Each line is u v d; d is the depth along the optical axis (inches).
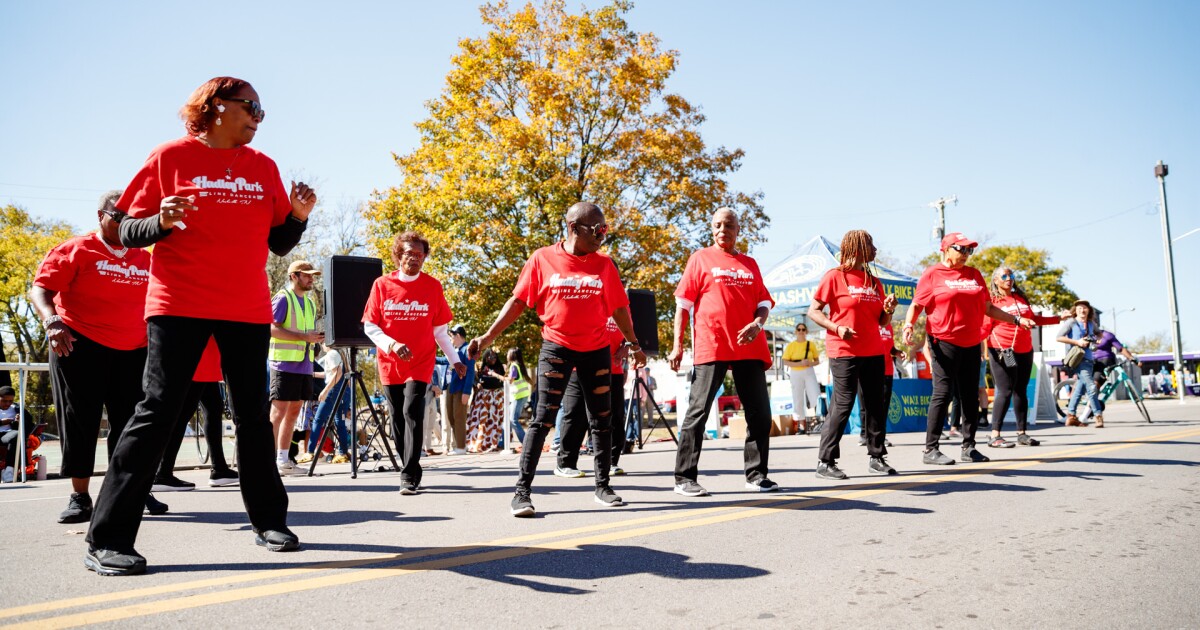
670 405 1185.4
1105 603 100.1
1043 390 502.6
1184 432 353.4
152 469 118.8
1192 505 167.9
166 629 89.3
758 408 202.5
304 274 289.3
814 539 139.3
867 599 102.1
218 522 167.0
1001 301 330.6
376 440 378.9
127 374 177.3
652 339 401.1
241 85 123.4
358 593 105.0
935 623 92.5
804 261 527.5
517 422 485.7
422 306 216.5
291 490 227.8
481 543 138.6
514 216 868.6
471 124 864.9
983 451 307.9
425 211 866.8
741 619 94.0
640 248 824.3
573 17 890.1
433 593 105.1
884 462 233.6
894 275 497.0
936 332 256.2
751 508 173.3
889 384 325.7
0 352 1064.8
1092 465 235.6
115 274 173.6
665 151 845.2
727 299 197.6
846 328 217.8
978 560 122.6
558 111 837.2
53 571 118.5
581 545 135.6
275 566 120.9
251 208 124.0
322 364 398.9
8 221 1364.4
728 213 199.9
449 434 435.8
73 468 169.8
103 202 168.7
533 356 821.9
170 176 120.0
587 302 176.6
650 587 108.3
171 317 118.3
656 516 166.7
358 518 169.5
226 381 128.3
